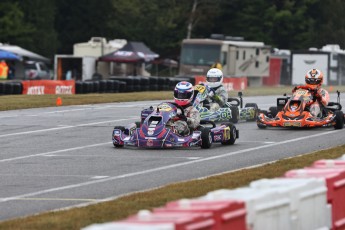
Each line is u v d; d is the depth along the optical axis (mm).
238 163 50594
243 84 165000
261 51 199625
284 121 71062
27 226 30391
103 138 66250
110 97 115688
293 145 60344
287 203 22578
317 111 71938
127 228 18516
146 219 19344
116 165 50438
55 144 62469
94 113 90625
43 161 53062
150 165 50156
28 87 124000
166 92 135000
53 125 76750
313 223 24172
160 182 43375
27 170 48938
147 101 113188
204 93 75688
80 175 46469
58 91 128250
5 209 36031
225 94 78000
